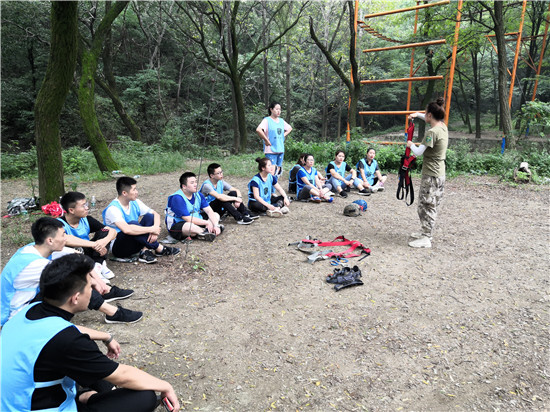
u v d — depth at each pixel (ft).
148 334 9.61
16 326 5.37
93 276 10.94
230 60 53.67
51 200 20.51
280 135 22.97
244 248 15.55
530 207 21.89
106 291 11.04
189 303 11.17
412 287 12.06
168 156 39.55
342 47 65.62
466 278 12.65
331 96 76.02
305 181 23.17
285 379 7.98
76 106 59.88
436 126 14.58
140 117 68.08
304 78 80.69
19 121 59.62
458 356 8.68
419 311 10.62
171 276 12.91
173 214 15.79
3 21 52.42
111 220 13.01
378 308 10.80
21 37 56.29
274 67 78.43
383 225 18.72
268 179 20.29
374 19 65.87
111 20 31.12
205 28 59.82
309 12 59.41
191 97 80.02
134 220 13.80
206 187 18.17
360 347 9.04
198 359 8.64
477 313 10.48
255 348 9.05
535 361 8.46
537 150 33.14
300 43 67.62
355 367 8.34
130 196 13.19
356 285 12.21
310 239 16.56
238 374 8.16
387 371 8.20
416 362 8.49
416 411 7.08
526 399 7.36
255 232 17.60
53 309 5.52
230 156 47.70
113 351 7.49
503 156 33.37
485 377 7.99
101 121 58.65
